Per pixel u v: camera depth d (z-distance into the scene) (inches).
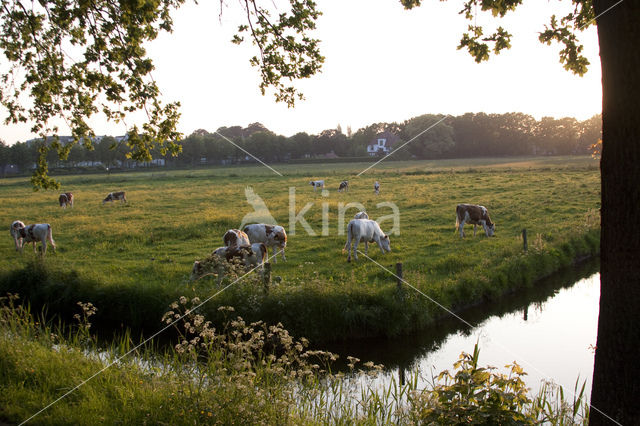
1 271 475.5
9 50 296.7
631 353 147.3
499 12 245.9
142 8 262.5
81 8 266.5
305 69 308.8
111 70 277.6
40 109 301.9
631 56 143.0
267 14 300.2
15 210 1085.1
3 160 2967.5
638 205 144.2
